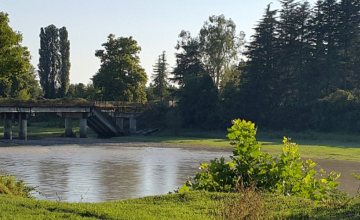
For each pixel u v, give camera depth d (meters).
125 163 38.66
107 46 89.31
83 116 68.88
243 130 14.52
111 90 88.00
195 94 85.94
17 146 54.09
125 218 10.62
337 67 81.56
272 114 81.69
